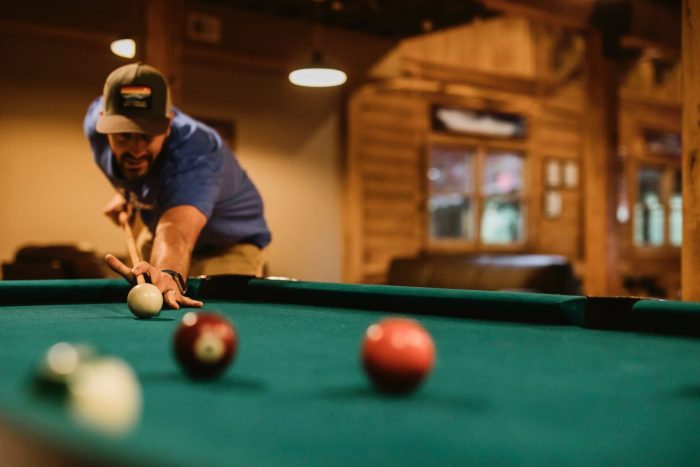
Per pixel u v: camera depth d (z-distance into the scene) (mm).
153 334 1855
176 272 2721
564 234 11398
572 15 7699
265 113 8914
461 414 1037
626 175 12125
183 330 1220
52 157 7621
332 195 9422
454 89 10156
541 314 2170
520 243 10906
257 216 4113
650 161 12547
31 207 7520
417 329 1154
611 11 8016
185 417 958
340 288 2662
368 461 810
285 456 800
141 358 1457
